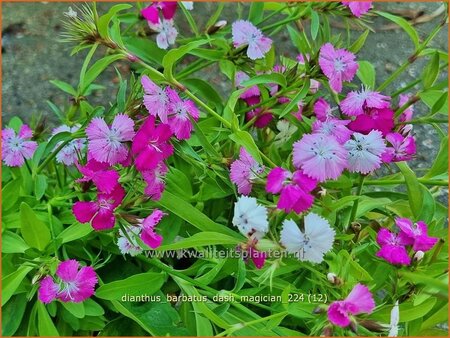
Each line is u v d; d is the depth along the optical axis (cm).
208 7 57
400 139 32
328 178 31
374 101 33
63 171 38
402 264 30
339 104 34
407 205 36
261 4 40
